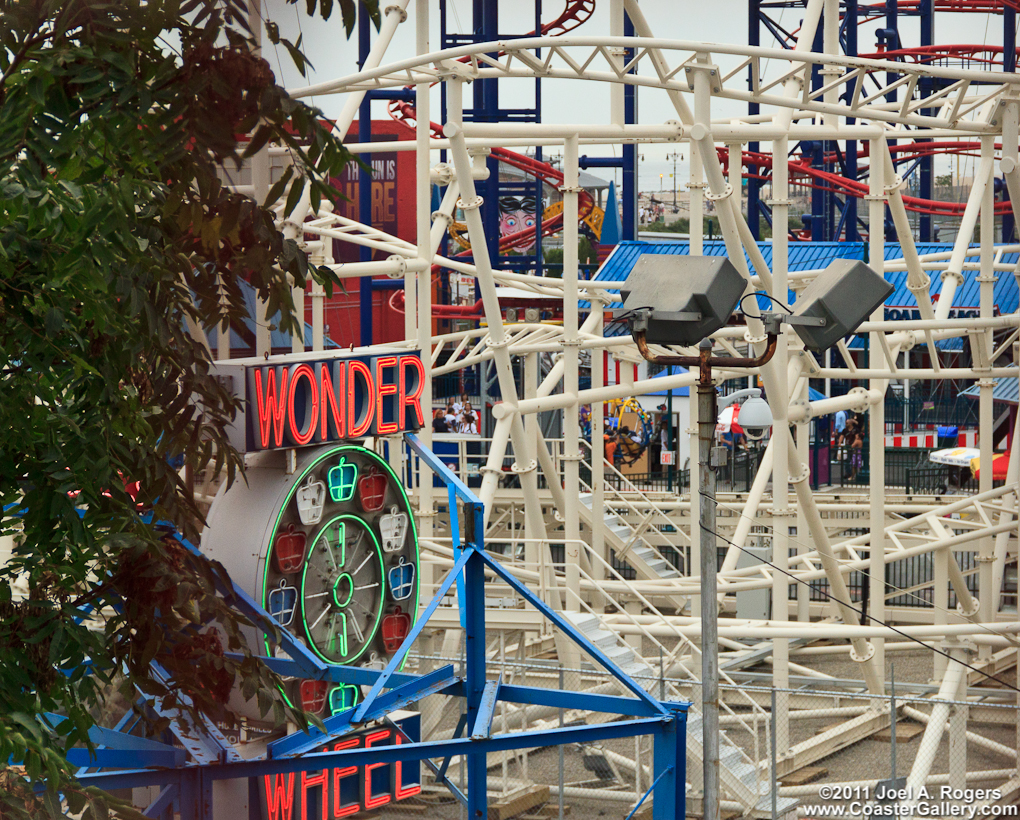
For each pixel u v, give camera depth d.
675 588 26.02
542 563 22.88
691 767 19.50
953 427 55.22
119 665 7.36
